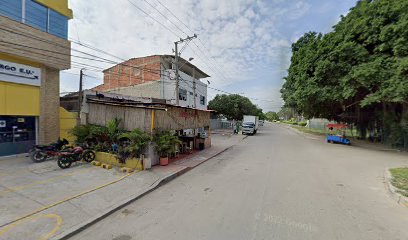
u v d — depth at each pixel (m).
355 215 4.59
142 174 7.61
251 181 7.22
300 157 11.98
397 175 7.41
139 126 9.41
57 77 11.45
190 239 3.66
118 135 9.28
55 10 10.86
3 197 5.20
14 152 9.71
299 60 21.19
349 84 15.02
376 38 14.23
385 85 13.30
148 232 3.93
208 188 6.52
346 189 6.36
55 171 7.55
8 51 8.85
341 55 15.24
